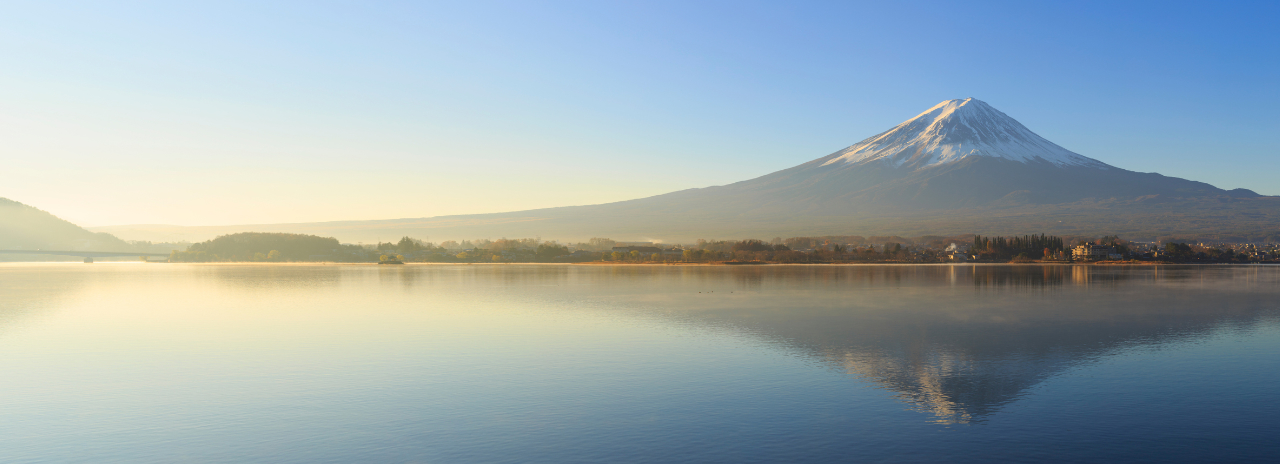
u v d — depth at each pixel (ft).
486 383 135.13
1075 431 104.63
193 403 122.21
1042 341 185.88
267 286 432.25
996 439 101.04
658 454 95.14
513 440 101.09
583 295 347.56
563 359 159.63
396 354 167.84
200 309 282.56
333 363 156.76
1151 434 103.19
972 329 208.95
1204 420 109.81
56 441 102.53
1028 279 492.13
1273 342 184.96
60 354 172.04
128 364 157.79
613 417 111.55
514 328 215.31
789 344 180.34
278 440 102.12
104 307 293.23
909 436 102.37
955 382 135.03
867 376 140.56
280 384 135.85
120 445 100.68
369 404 120.37
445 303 304.50
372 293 367.66
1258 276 541.34
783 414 112.98
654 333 201.87
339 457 95.35
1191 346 177.68
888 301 308.19
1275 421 109.19
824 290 379.14
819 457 93.97
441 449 97.71
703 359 158.92
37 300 330.95
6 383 138.62
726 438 101.45
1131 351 169.68
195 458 95.35
